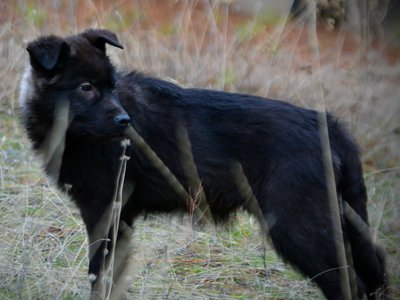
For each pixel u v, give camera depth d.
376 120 14.34
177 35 15.57
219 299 9.73
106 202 9.63
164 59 15.09
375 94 14.55
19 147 13.45
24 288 9.02
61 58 9.41
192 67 14.97
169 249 10.80
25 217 11.01
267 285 10.05
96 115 9.34
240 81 14.92
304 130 9.29
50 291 9.24
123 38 15.06
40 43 9.33
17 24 15.37
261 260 10.76
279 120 9.36
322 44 16.38
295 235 9.07
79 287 9.70
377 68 15.34
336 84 14.42
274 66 15.05
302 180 9.08
